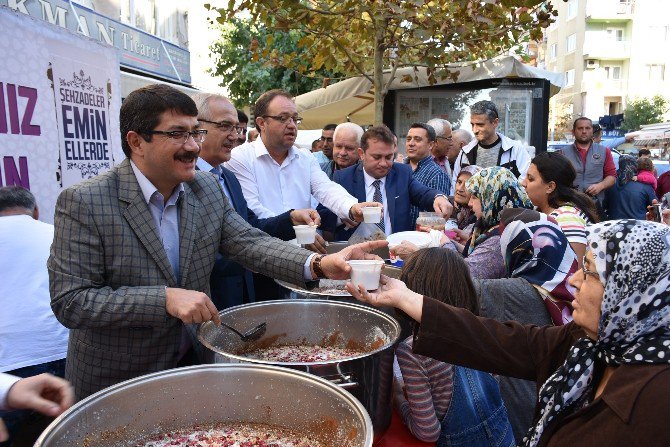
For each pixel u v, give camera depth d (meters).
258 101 3.29
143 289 1.58
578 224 2.71
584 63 39.16
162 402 1.35
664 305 1.12
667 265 1.12
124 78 5.38
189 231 1.82
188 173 1.73
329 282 2.36
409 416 1.65
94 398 1.24
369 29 4.62
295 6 4.26
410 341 1.74
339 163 4.65
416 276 1.93
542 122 6.52
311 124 10.66
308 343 1.95
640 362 1.12
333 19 4.48
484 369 1.59
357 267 1.70
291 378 1.35
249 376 1.38
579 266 2.27
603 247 1.20
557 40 43.59
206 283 1.89
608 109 39.88
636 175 7.55
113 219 1.64
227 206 2.04
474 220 3.88
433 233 3.06
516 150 5.01
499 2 4.10
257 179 3.29
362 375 1.42
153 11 9.29
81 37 3.40
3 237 2.24
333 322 1.92
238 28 11.41
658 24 38.19
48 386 1.21
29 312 2.22
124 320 1.55
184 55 8.85
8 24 2.67
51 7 4.92
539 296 2.22
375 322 1.82
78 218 1.61
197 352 1.91
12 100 2.71
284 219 2.67
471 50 4.93
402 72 6.53
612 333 1.18
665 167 14.02
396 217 3.67
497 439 1.78
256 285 2.74
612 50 38.69
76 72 3.34
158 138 1.64
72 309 1.56
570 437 1.19
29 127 2.86
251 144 3.38
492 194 2.79
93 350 1.71
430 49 4.57
